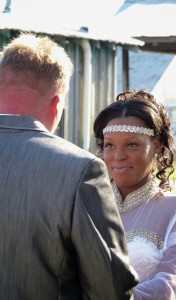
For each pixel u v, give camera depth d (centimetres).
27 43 318
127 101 379
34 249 292
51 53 318
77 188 292
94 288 293
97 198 295
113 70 1464
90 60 1333
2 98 314
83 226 288
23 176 297
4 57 318
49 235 291
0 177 299
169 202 373
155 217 370
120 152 373
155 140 382
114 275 290
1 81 315
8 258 294
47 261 293
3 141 308
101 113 383
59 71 316
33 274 292
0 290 294
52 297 293
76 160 298
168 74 2367
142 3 1769
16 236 293
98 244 288
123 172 373
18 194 295
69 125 1302
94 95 1380
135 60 2372
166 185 394
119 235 298
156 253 360
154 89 2359
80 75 1330
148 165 377
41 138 307
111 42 1416
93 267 290
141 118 373
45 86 314
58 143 306
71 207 290
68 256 294
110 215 296
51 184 294
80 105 1336
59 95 317
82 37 1287
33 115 314
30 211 293
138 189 378
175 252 359
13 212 294
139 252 359
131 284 296
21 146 305
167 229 366
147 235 366
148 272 356
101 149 390
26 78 313
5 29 1133
